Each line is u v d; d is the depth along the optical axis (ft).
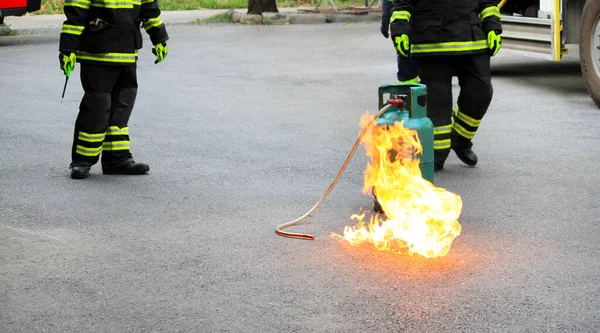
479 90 21.47
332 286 14.05
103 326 12.62
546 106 31.76
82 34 22.00
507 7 37.50
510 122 28.86
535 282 14.06
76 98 35.99
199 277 14.61
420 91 17.28
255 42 57.57
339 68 43.88
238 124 29.55
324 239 16.60
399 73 29.76
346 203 19.29
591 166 22.50
